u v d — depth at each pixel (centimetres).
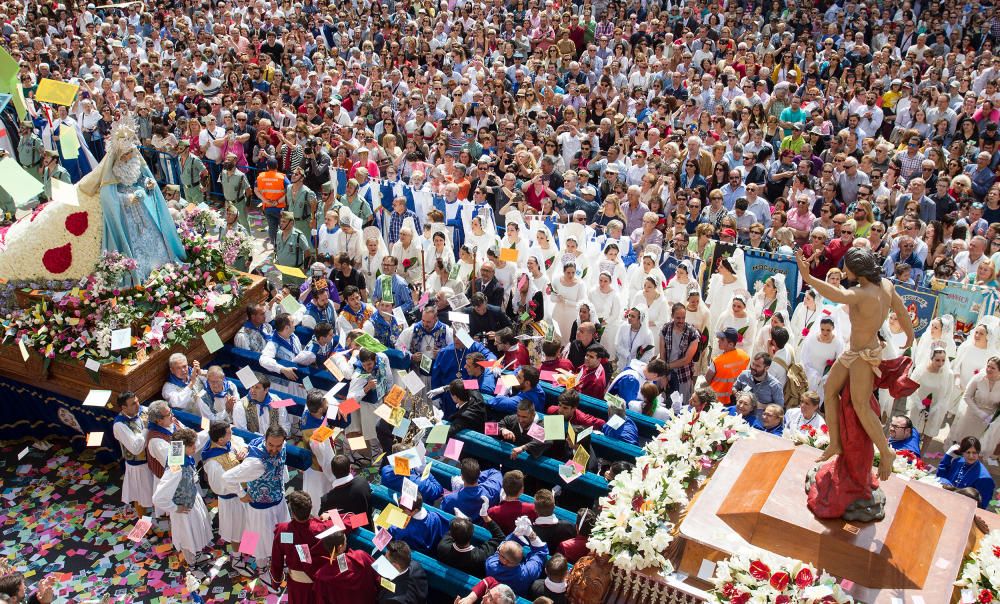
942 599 639
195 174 1656
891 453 652
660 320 1196
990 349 1073
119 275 1063
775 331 1071
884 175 1507
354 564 762
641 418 988
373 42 2378
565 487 904
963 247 1272
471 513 834
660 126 1764
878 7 2345
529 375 1005
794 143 1642
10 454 1080
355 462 1072
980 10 2208
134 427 928
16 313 1047
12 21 2416
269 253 1634
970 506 739
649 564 708
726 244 1257
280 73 2064
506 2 2536
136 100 1920
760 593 649
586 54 2148
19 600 701
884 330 1119
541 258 1318
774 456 786
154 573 901
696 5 2350
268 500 884
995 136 1590
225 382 1018
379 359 1050
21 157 1708
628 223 1470
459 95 1925
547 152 1648
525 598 741
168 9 2602
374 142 1700
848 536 679
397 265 1363
